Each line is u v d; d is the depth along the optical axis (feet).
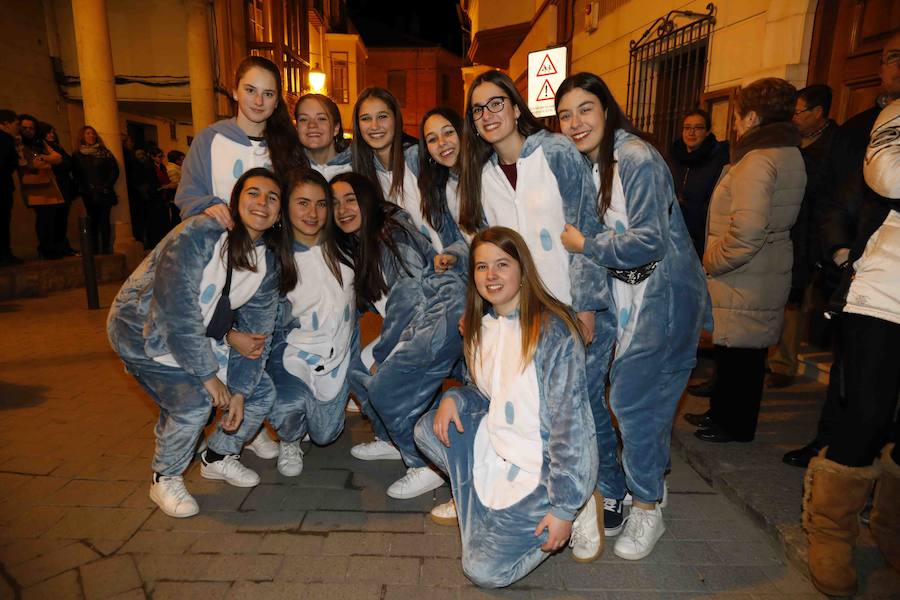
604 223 7.52
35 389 13.34
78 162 26.43
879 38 11.16
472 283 7.45
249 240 8.25
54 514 8.35
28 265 23.65
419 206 9.69
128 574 7.06
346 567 7.28
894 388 6.32
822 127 11.36
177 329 7.83
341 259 9.38
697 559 7.48
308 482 9.54
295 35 51.19
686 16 16.48
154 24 32.60
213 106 32.12
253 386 8.94
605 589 6.95
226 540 7.81
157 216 32.99
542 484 6.97
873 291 6.23
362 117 9.41
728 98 14.64
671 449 10.61
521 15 36.24
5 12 28.14
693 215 13.47
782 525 7.71
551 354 6.84
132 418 11.77
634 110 20.11
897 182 5.81
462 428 7.48
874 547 7.52
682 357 7.17
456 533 8.10
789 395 12.60
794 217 9.48
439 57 113.60
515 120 7.68
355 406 12.99
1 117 23.39
